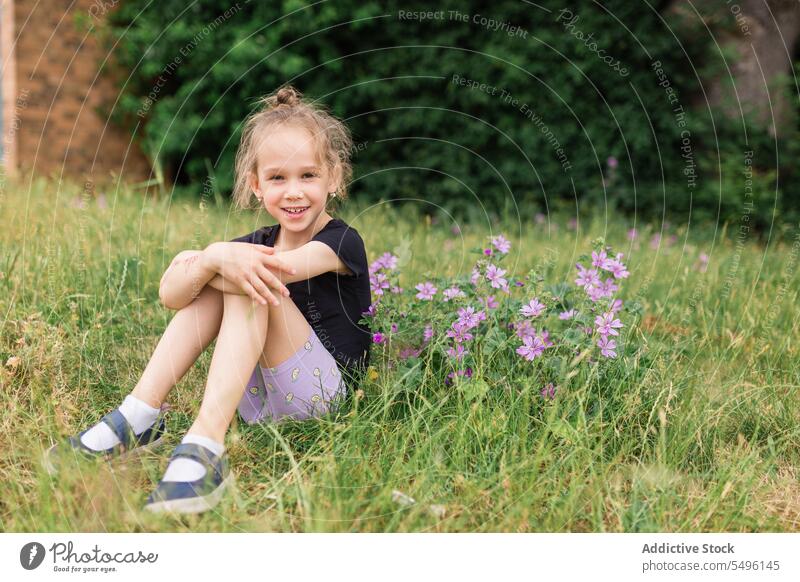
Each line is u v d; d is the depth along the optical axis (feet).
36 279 8.39
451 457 5.56
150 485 5.50
